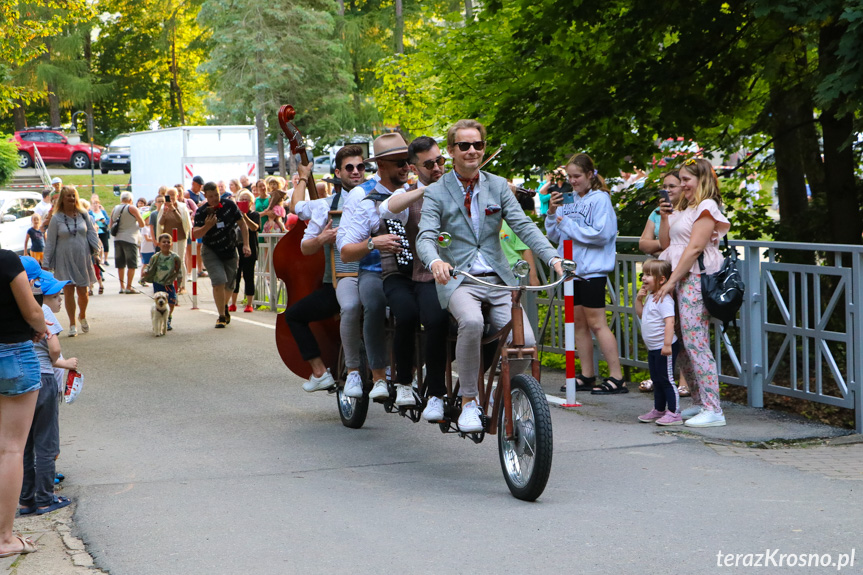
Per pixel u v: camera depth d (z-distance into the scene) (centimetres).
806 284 770
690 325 745
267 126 4300
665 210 766
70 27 5375
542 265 1028
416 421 684
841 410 812
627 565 449
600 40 1145
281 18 4072
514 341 567
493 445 723
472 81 1278
